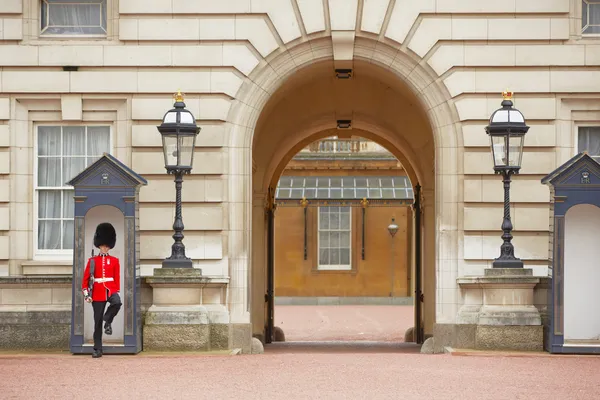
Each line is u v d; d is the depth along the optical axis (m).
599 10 21.97
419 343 30.11
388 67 22.00
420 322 30.38
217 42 21.80
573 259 20.34
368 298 52.34
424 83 21.86
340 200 50.56
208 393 14.88
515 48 21.69
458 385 15.70
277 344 29.52
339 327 38.53
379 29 21.77
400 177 51.69
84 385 15.63
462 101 21.70
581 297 20.33
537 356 19.45
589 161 19.70
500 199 21.59
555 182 19.73
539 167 21.64
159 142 21.72
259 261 29.22
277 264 52.72
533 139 21.69
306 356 19.91
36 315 20.86
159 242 21.58
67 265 21.70
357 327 38.56
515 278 20.28
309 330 37.19
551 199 19.91
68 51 21.83
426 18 21.78
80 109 21.84
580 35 21.75
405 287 52.44
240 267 21.66
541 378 16.45
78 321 19.66
